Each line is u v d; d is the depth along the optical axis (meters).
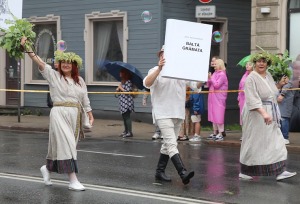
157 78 8.77
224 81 14.61
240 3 20.45
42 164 10.61
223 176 9.55
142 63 19.00
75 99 8.34
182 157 11.91
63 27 21.06
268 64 9.15
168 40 8.50
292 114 14.89
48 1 21.41
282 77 10.35
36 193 8.10
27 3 21.95
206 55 8.65
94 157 11.67
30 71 22.12
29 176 9.36
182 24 8.54
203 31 8.62
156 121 8.84
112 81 20.16
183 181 8.60
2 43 8.23
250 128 9.02
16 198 7.80
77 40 20.72
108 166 10.49
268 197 7.94
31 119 20.12
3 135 15.95
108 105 20.05
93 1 20.20
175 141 8.79
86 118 8.55
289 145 13.45
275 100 9.10
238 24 20.44
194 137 14.77
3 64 22.41
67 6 20.91
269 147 8.98
